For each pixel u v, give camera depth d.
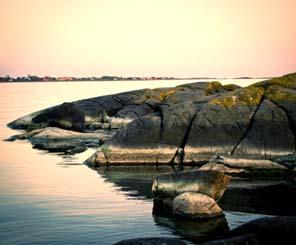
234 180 26.25
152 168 30.55
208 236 17.30
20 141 44.53
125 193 23.80
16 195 23.44
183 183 20.94
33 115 57.59
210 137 31.36
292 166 27.83
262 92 33.00
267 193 23.39
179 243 13.83
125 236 17.34
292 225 14.38
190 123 32.12
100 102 57.22
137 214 20.05
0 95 156.88
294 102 31.41
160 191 21.47
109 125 53.31
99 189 24.73
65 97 135.62
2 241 16.88
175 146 31.78
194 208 19.52
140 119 32.88
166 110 33.25
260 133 30.67
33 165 32.06
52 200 22.41
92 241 16.81
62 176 28.17
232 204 21.45
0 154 36.88
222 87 54.09
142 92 58.31
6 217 19.72
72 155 36.38
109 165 31.69
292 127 30.47
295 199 22.30
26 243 16.66
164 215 19.89
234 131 31.20
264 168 27.66
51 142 43.53
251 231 14.81
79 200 22.41
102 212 20.36
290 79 34.03
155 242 13.75
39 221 19.14
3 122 63.94
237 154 30.33
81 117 51.91
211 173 20.48
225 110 31.97
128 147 31.91
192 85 54.44
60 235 17.45
